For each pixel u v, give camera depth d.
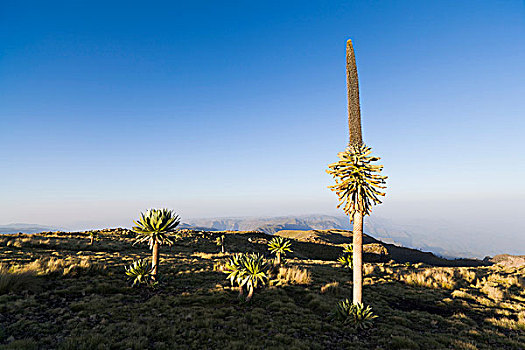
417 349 7.74
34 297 10.09
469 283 19.23
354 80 9.85
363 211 9.76
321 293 14.34
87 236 35.44
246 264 11.98
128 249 28.94
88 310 9.30
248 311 10.62
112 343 6.93
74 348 6.54
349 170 9.35
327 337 8.48
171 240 14.08
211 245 38.34
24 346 6.26
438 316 11.18
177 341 7.46
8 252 17.75
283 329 8.74
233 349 7.10
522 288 17.27
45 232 36.06
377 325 9.79
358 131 9.66
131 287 12.70
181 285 14.07
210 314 9.65
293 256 39.16
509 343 8.59
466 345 8.05
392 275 21.62
